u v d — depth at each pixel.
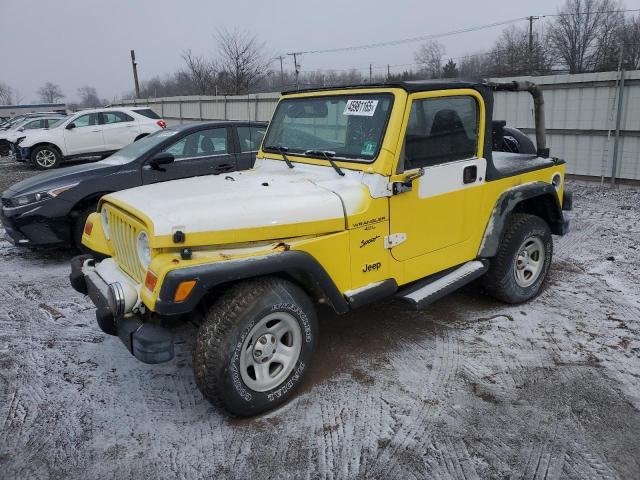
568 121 10.53
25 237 6.20
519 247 4.55
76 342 4.33
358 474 2.79
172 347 3.03
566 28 40.84
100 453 3.00
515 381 3.59
